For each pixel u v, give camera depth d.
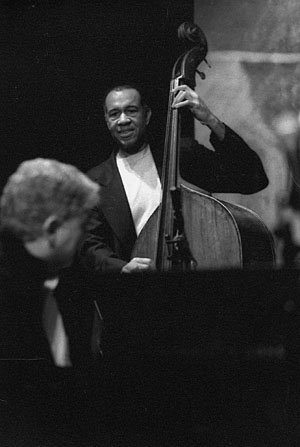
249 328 4.74
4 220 5.70
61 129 6.24
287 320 4.68
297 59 6.39
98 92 6.21
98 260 5.62
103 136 6.11
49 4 6.46
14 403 5.71
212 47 6.46
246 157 5.74
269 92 6.40
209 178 5.74
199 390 5.04
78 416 5.49
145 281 4.84
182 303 4.82
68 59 6.29
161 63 5.98
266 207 6.10
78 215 5.72
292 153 6.25
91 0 6.18
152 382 5.13
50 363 5.58
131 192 5.82
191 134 5.88
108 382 5.32
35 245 5.70
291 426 4.94
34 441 5.63
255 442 5.02
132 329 4.98
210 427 5.10
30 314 5.69
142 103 5.95
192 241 5.35
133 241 5.75
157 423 5.23
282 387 4.87
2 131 6.34
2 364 5.68
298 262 6.00
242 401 4.98
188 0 6.30
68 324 5.59
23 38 6.44
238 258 5.23
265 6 6.39
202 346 4.86
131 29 6.12
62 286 5.61
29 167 5.73
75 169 5.81
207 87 6.49
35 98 6.42
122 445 5.35
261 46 6.41
